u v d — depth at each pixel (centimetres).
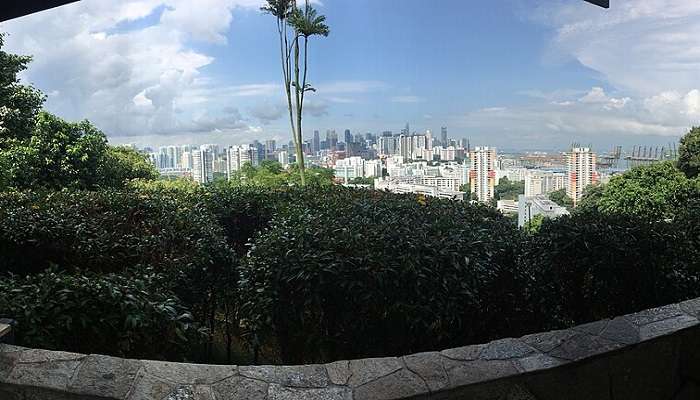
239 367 162
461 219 338
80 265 282
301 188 551
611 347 174
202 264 271
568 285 270
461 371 161
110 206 374
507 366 164
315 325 217
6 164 610
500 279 253
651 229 264
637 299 261
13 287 204
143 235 294
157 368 159
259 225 486
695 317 198
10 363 158
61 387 148
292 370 161
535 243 280
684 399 185
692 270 267
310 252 216
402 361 167
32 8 197
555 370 164
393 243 228
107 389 148
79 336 188
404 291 211
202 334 215
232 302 291
